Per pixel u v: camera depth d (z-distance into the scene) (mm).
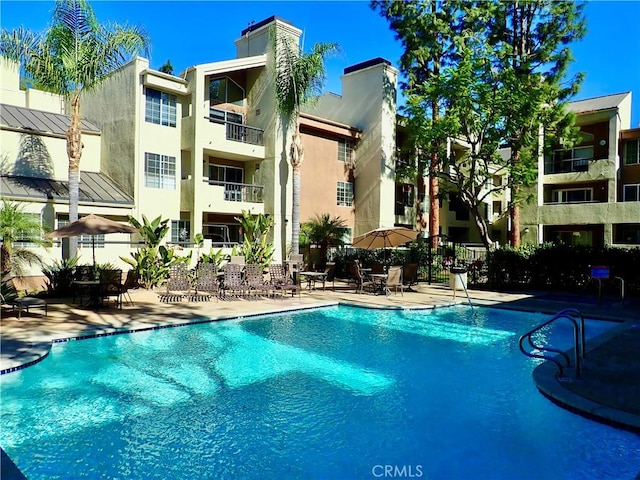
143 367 8648
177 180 22875
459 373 8523
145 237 18609
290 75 23016
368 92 29906
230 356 9508
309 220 26469
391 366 8953
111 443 5645
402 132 32375
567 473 5000
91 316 12047
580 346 9453
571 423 6109
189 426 6160
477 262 21141
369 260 24062
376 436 5914
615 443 5613
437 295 17578
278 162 24703
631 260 17172
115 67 17406
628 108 33438
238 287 16000
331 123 28109
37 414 6492
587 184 32500
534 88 21406
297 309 14281
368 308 14633
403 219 33406
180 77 23109
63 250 18328
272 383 7910
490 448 5582
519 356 9633
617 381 7137
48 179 20984
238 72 25891
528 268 19406
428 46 25812
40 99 24094
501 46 22141
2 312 12344
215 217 24938
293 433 6000
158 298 15602
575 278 18562
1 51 16297
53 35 16172
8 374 7734
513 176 22328
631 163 31062
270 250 22078
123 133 21891
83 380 7898
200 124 22297
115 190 21688
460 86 21328
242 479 4879
